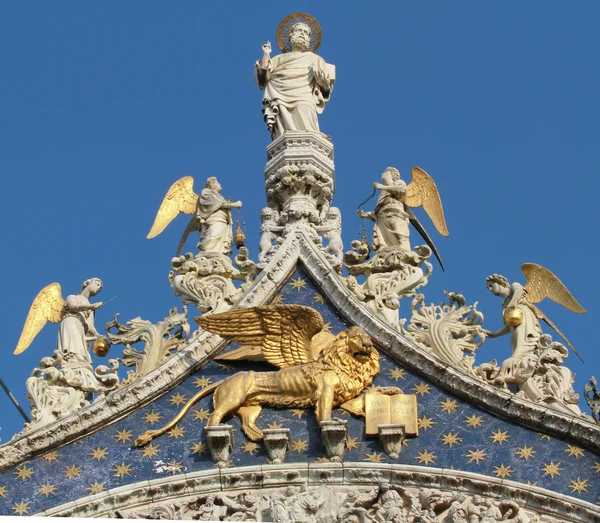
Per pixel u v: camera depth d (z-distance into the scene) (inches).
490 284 1574.8
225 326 1524.4
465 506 1409.9
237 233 1636.3
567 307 1569.9
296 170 1656.0
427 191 1659.7
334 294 1561.3
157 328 1552.7
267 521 1414.9
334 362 1496.1
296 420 1480.1
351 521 1405.0
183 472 1455.5
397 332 1525.6
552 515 1416.1
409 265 1584.6
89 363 1535.4
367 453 1457.9
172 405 1504.7
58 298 1590.8
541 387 1492.4
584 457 1453.0
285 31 1798.7
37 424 1488.7
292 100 1717.5
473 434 1469.0
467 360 1510.8
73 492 1454.2
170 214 1668.3
